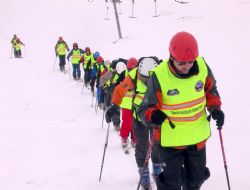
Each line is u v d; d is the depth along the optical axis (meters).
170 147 3.18
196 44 2.84
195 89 3.01
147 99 3.04
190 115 3.09
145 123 3.12
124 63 7.49
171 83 2.97
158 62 4.36
